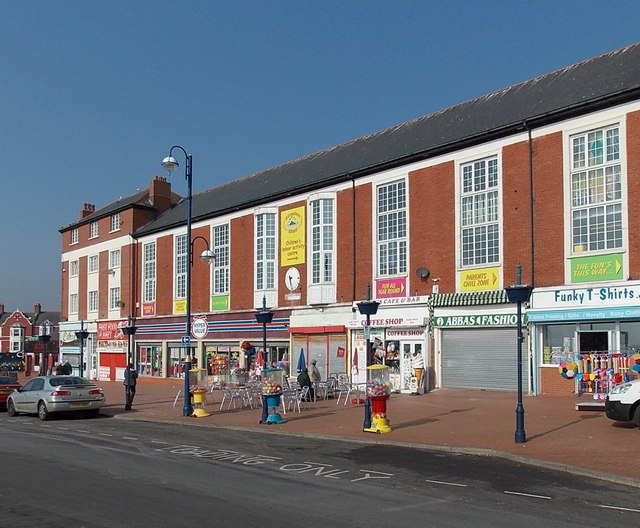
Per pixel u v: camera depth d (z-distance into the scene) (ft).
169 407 80.74
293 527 24.34
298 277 101.19
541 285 71.20
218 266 118.83
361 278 91.71
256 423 59.77
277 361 103.55
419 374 80.02
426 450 43.60
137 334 139.95
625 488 31.68
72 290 168.35
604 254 66.44
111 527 24.44
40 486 32.07
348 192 94.68
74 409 71.82
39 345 195.83
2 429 61.16
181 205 144.25
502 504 28.30
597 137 68.23
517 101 82.23
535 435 46.37
